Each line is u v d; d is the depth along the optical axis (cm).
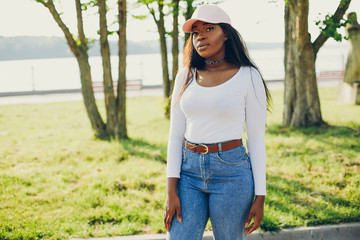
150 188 430
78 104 1395
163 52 956
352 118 791
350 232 319
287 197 376
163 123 905
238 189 178
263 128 185
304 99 725
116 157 555
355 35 1012
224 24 183
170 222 187
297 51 709
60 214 361
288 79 741
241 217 181
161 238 314
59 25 655
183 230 180
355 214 333
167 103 966
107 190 422
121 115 708
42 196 405
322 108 965
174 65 836
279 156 528
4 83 2564
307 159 503
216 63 184
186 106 182
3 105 1398
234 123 178
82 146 642
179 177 188
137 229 327
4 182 450
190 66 190
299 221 327
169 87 968
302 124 730
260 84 181
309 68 712
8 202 386
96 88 1939
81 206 379
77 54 688
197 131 181
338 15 621
